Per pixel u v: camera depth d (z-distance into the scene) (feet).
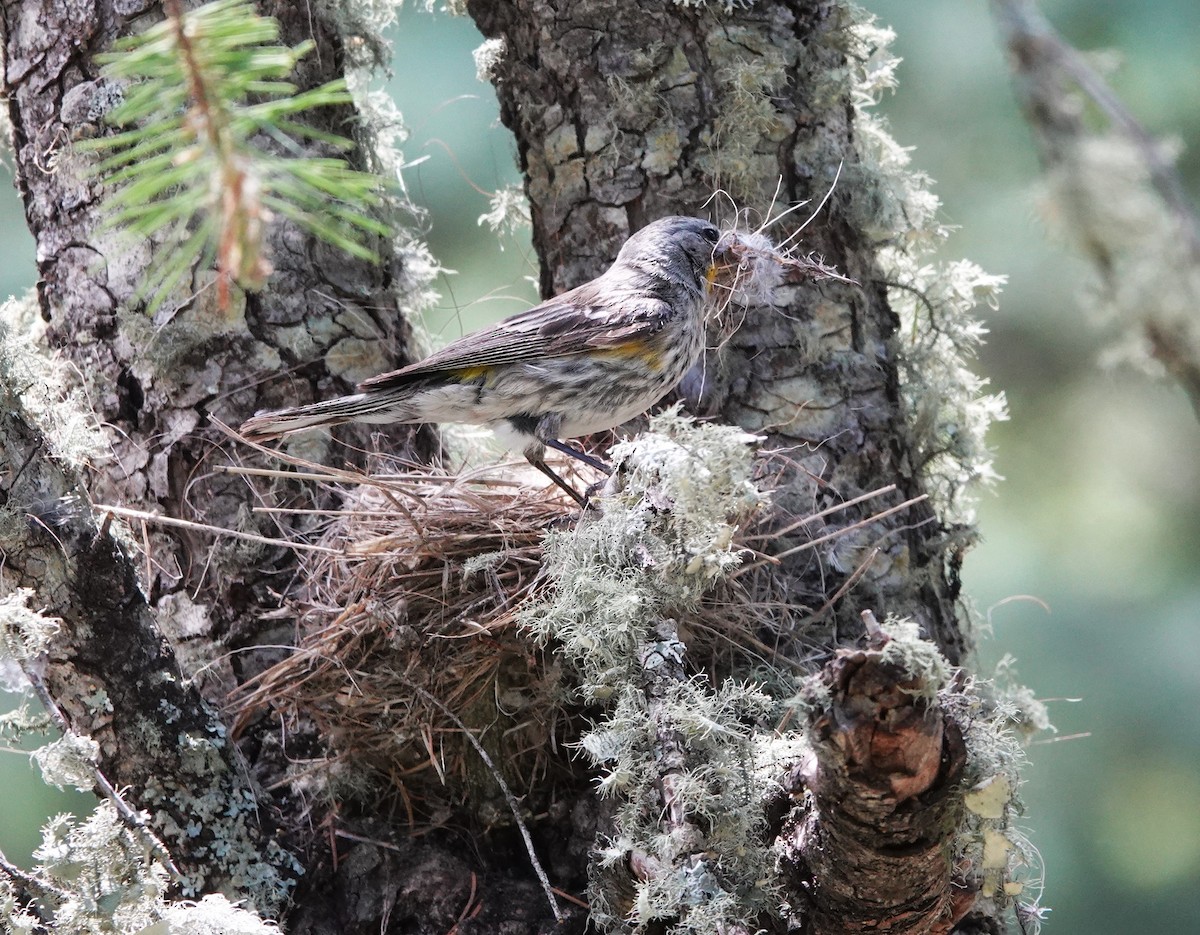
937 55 41.83
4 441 23.59
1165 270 12.50
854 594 26.78
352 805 26.37
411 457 30.30
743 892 20.04
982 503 43.50
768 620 25.85
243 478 27.35
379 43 30.19
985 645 42.57
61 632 23.49
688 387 28.84
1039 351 41.83
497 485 28.25
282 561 27.30
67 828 21.74
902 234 29.45
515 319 28.66
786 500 26.96
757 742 21.54
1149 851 41.47
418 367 27.55
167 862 22.07
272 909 24.16
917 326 29.84
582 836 25.76
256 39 13.62
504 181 35.83
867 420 27.61
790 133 27.84
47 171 27.86
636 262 28.22
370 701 25.59
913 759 17.17
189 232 26.50
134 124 26.66
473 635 25.09
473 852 26.12
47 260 28.14
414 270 30.78
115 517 25.91
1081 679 42.32
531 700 25.91
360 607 25.44
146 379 27.37
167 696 24.25
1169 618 42.34
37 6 27.58
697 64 27.66
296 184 12.92
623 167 28.14
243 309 27.43
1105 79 14.21
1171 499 42.63
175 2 13.43
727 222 27.76
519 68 28.78
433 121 41.14
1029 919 24.00
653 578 22.81
